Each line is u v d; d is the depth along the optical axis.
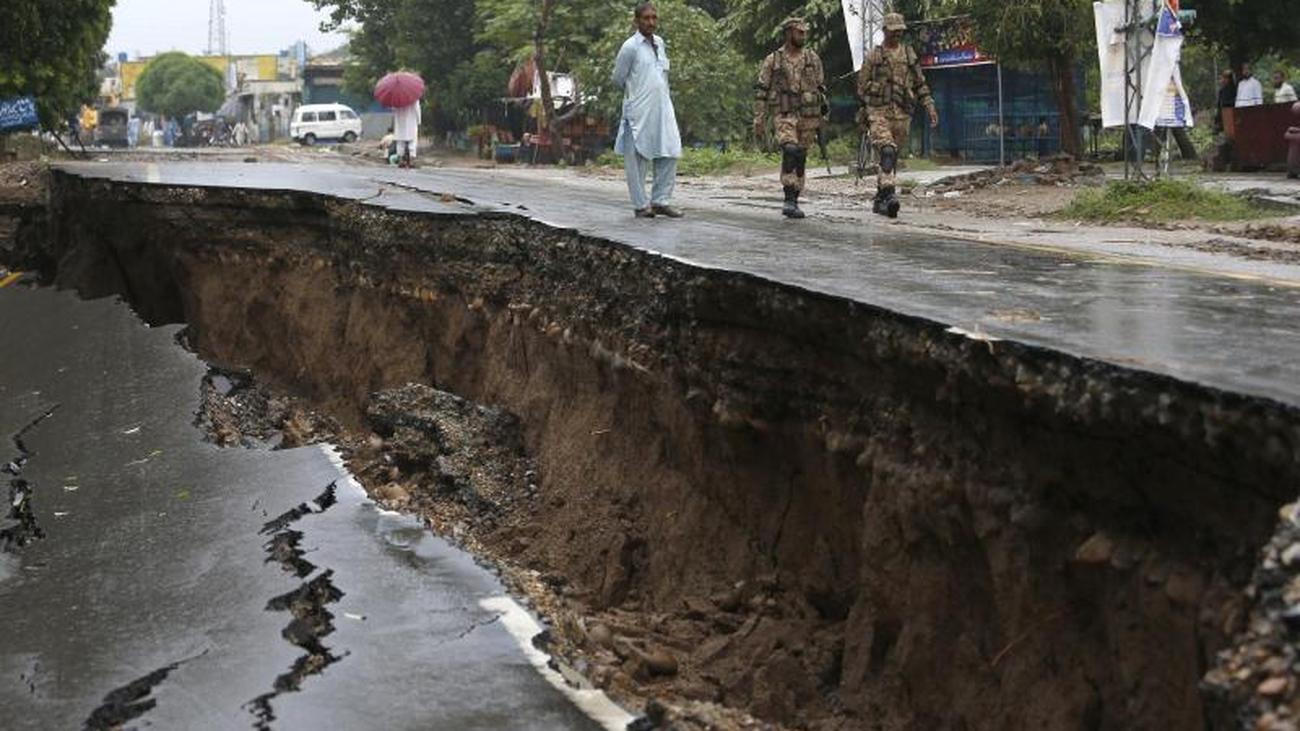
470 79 52.25
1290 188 18.55
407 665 5.71
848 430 6.88
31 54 32.12
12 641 6.29
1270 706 3.50
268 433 11.77
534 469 10.46
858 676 6.61
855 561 7.12
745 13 34.28
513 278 11.97
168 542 7.82
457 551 7.38
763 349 7.71
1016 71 31.50
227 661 5.82
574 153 41.94
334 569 7.02
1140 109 17.42
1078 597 5.28
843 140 33.03
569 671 5.77
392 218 14.02
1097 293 7.89
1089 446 5.12
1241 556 4.37
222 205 16.81
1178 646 4.61
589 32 45.53
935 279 8.40
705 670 7.29
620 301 9.73
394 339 13.73
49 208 20.91
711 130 39.34
